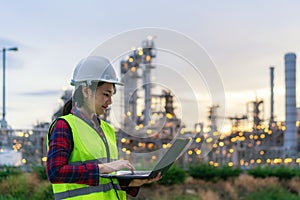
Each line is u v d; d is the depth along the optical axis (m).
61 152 2.57
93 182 2.57
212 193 10.96
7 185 10.12
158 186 10.77
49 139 2.66
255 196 11.15
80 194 2.65
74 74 2.72
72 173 2.53
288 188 12.29
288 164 15.71
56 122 2.66
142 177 2.66
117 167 2.63
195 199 10.28
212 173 12.05
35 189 10.09
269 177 12.73
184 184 11.38
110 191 2.77
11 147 14.03
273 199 11.16
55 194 2.69
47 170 2.56
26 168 12.77
